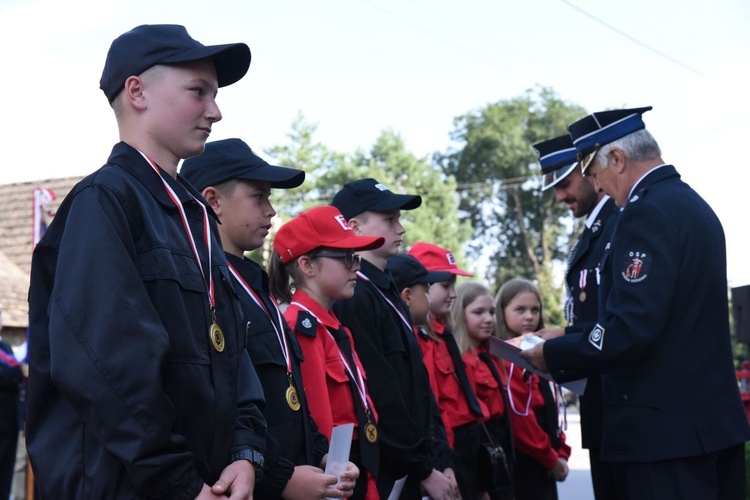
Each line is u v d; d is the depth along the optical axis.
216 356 2.44
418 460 4.23
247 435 2.53
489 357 5.97
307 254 4.02
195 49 2.58
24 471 10.77
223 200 3.51
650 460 3.81
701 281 3.88
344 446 3.21
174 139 2.58
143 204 2.40
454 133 55.78
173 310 2.34
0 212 19.52
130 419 2.15
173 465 2.20
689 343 3.84
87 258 2.25
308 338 3.74
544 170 5.29
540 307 6.51
